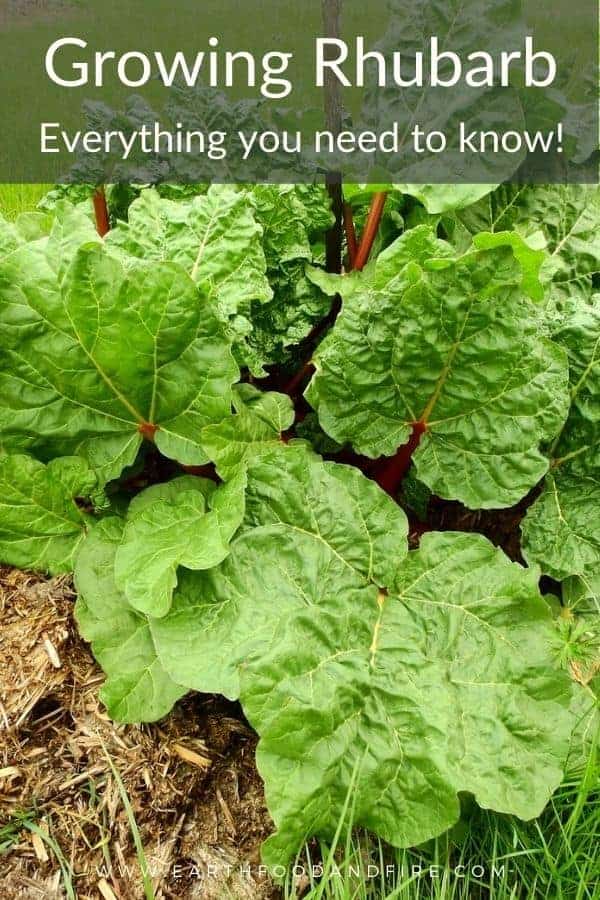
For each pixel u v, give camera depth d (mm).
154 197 1396
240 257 1364
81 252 1215
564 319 1343
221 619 1188
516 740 1165
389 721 1159
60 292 1221
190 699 1296
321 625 1183
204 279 1325
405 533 1259
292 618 1173
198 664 1159
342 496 1250
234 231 1371
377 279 1308
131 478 1440
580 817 1203
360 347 1270
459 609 1227
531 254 1229
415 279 1237
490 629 1216
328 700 1140
